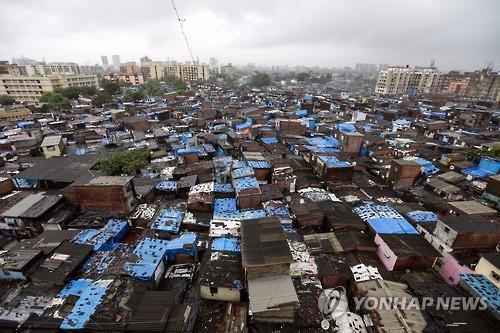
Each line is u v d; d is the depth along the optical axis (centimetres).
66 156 5125
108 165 4403
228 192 3703
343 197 3797
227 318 2066
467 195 3875
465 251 2525
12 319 1897
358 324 1986
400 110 10719
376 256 2678
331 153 4694
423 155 5466
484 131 7819
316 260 2500
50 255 2447
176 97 12875
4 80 13238
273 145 5956
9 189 4019
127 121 7675
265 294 1983
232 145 5969
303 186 4109
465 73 19650
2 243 3070
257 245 2255
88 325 1808
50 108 10312
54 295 2111
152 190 3881
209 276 2228
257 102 12500
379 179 4609
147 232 3003
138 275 2195
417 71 19825
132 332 1797
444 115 9831
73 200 3519
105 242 2739
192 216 3297
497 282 2127
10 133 6825
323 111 10606
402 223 2916
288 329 1933
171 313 1908
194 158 4984
